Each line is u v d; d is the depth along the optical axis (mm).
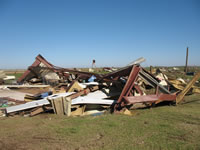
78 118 6750
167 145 4125
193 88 13055
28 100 10305
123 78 11828
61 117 6965
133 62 10883
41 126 5668
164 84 14305
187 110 8211
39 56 20938
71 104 7836
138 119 6500
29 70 20469
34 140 4418
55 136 4684
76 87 11117
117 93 10695
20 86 16781
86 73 14109
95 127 5461
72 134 4840
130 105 9195
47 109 7777
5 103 9609
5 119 6766
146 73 10117
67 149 3873
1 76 21625
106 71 45312
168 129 5301
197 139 4531
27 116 7312
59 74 18516
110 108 8625
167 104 9859
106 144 4148
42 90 15812
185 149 3936
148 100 8336
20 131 5176
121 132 5000
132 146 4039
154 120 6355
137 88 10211
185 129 5320
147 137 4621
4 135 4816
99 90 11094
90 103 8211
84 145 4086
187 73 38688
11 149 3883
